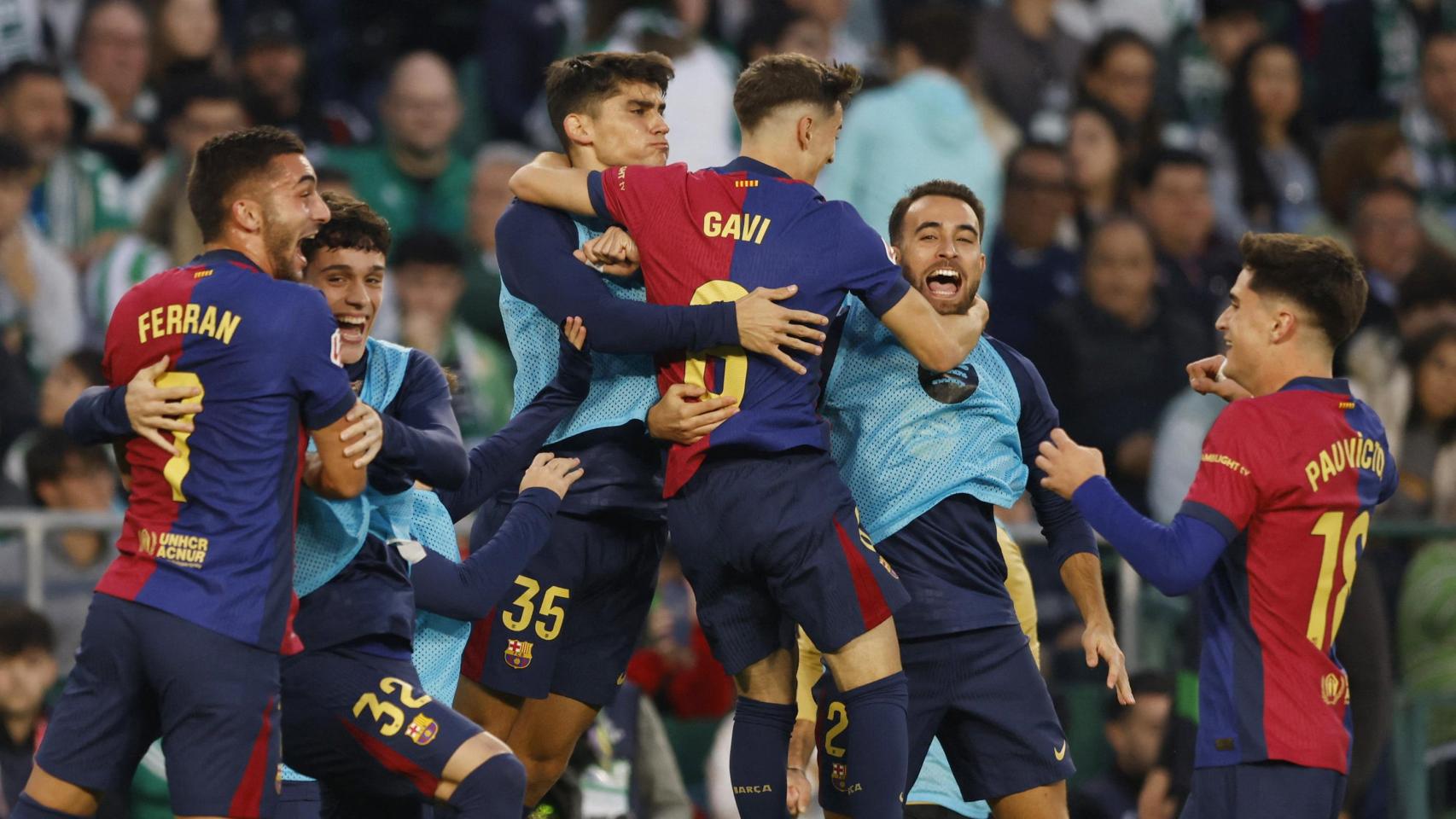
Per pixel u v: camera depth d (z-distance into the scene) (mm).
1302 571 15914
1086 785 24266
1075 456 16312
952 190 17000
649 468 17547
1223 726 16094
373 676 15086
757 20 34469
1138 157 35000
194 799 14133
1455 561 25078
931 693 16828
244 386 14312
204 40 34750
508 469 16906
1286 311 16250
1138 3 39344
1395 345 30406
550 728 17922
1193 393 28562
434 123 32719
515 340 17688
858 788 15688
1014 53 36625
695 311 15477
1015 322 31688
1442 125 40156
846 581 15672
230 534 14258
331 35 37469
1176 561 15656
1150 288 30531
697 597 16500
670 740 25750
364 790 15305
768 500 15617
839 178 30922
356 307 15867
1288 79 37156
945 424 16969
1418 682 24859
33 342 30141
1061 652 25672
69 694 14586
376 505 15672
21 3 35000
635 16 31875
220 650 14141
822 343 15859
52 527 23938
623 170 16203
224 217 14875
